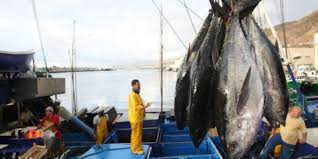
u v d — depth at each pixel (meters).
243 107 3.74
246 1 3.95
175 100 4.43
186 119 4.40
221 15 4.03
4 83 13.32
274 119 4.07
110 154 7.96
